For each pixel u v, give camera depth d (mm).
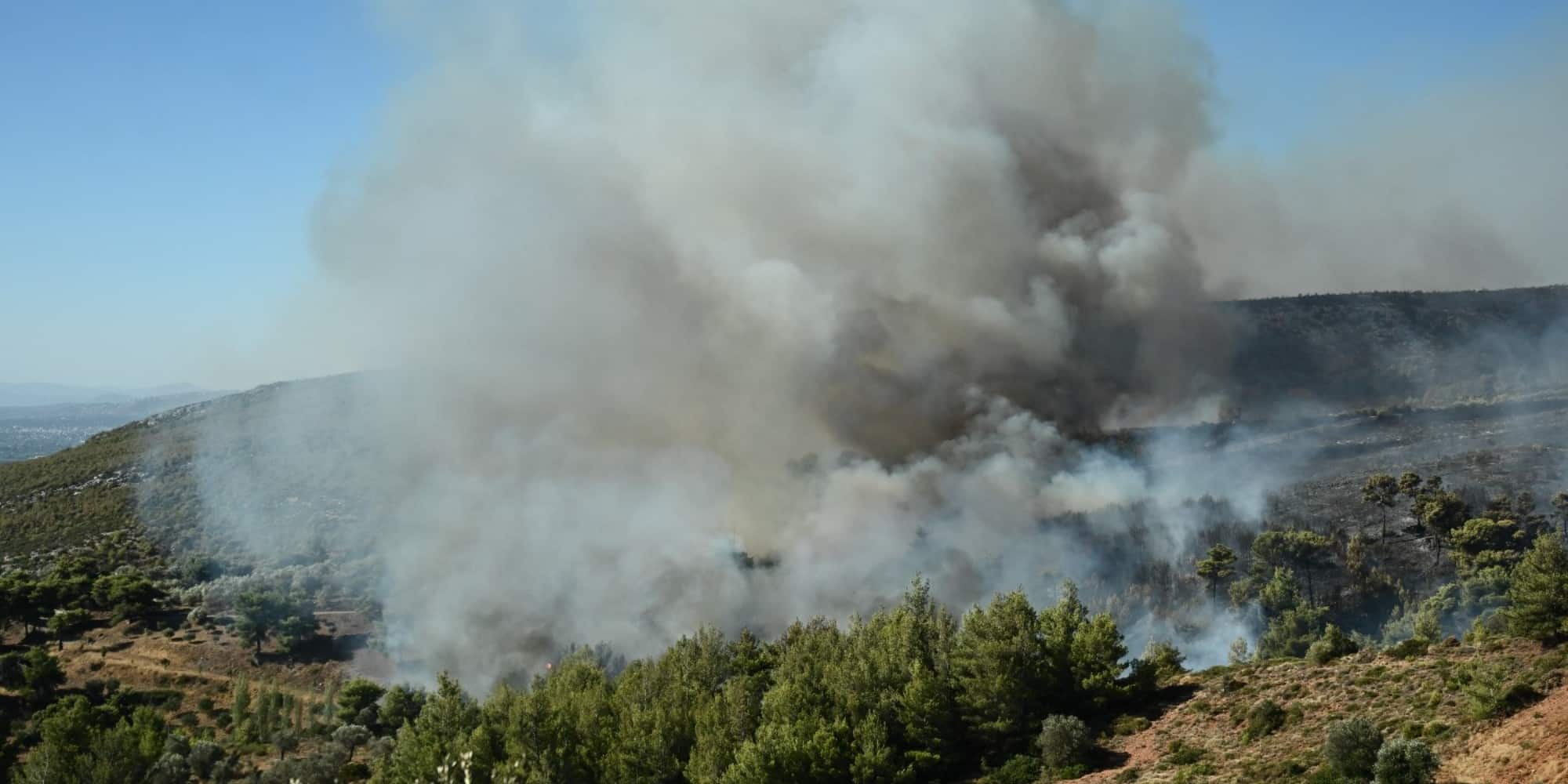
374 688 84750
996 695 48625
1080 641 51406
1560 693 35875
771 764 45031
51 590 104875
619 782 47750
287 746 74250
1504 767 32031
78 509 159875
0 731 78688
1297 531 107062
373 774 61000
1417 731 37625
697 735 49250
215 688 92062
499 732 49812
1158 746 45375
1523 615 43031
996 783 45531
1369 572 96062
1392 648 48625
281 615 102688
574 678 59469
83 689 87688
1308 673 48219
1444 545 100125
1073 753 45500
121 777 58156
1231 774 39250
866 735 47438
